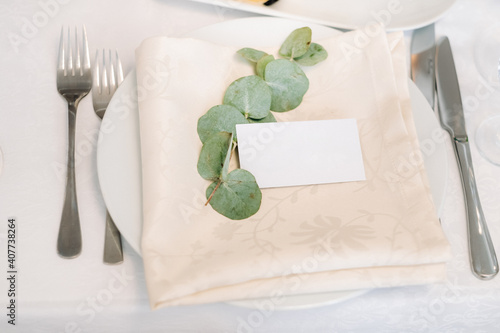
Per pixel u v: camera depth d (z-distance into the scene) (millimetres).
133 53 611
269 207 509
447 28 638
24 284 491
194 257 479
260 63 561
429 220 496
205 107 543
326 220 503
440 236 488
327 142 533
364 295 499
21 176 536
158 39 548
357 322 510
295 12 642
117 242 509
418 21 628
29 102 570
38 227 515
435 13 628
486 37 633
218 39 592
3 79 580
